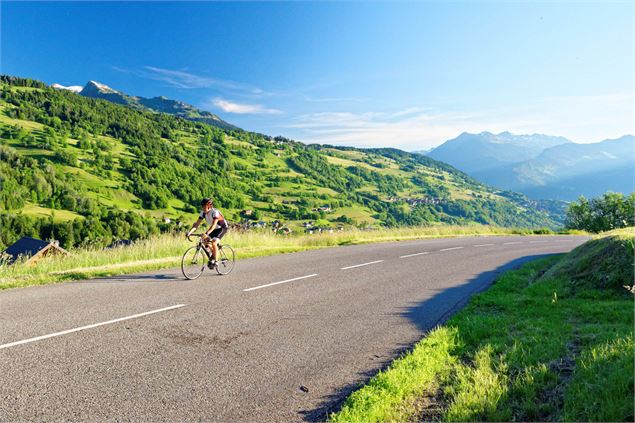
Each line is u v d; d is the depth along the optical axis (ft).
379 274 38.96
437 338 19.75
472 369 16.03
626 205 147.64
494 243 75.46
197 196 610.65
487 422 12.35
